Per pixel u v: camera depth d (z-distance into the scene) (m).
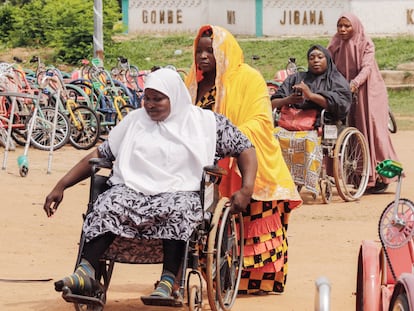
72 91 17.25
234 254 6.65
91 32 30.11
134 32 35.41
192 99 7.05
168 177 6.07
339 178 11.58
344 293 7.39
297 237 9.55
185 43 33.25
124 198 5.96
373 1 34.09
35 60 16.84
